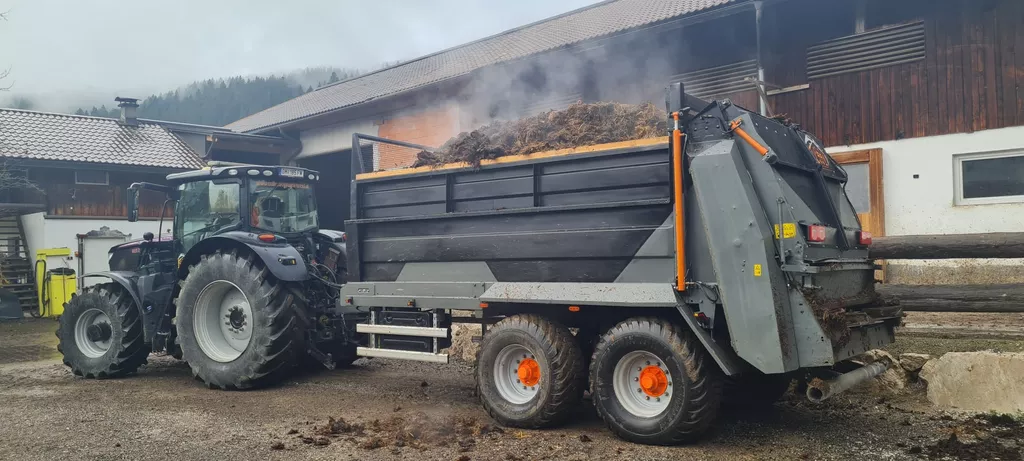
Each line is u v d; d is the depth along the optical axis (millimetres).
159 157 19422
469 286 5414
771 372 4113
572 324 5117
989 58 8445
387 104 15539
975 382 5273
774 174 4289
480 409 5684
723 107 4496
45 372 7973
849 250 4938
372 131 16344
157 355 9242
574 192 4965
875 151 9180
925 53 8898
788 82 10039
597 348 4758
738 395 5480
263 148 19984
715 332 4438
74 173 18156
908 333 6383
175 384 7086
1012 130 8250
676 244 4449
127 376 7656
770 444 4559
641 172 4672
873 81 9289
